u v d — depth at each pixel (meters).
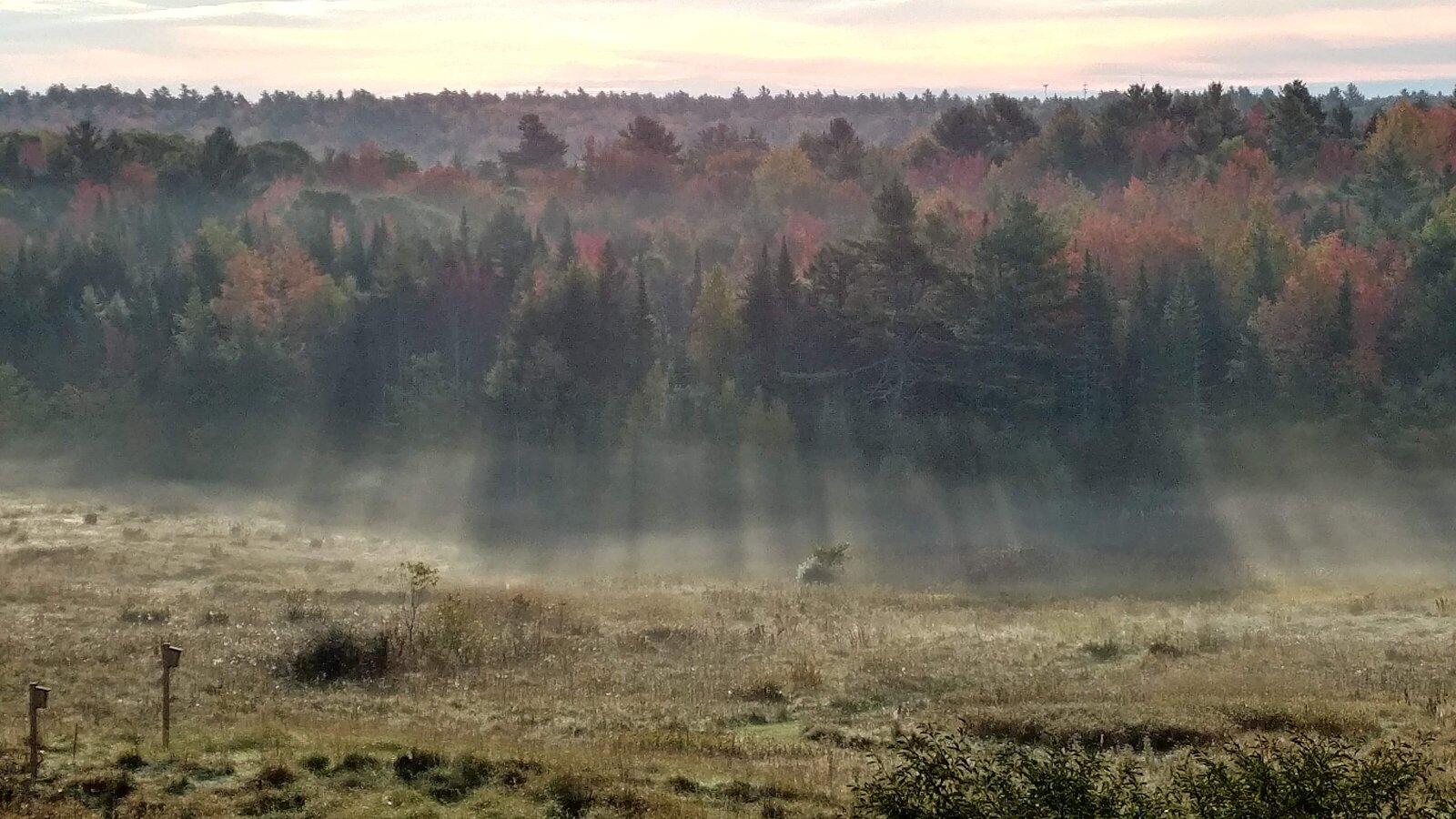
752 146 177.38
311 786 13.55
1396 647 24.58
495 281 81.31
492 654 24.16
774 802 13.61
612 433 65.44
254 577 36.38
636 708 19.69
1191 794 10.55
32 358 83.31
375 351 77.38
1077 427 64.88
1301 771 10.56
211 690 20.02
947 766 11.18
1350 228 85.50
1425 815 10.64
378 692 20.81
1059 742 16.55
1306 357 65.81
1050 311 65.62
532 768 14.17
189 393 74.69
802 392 67.50
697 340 70.00
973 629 27.94
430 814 12.89
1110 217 87.06
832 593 35.72
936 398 67.38
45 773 13.69
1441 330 65.88
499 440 67.50
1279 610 31.75
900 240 67.44
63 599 29.61
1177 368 64.62
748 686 21.34
